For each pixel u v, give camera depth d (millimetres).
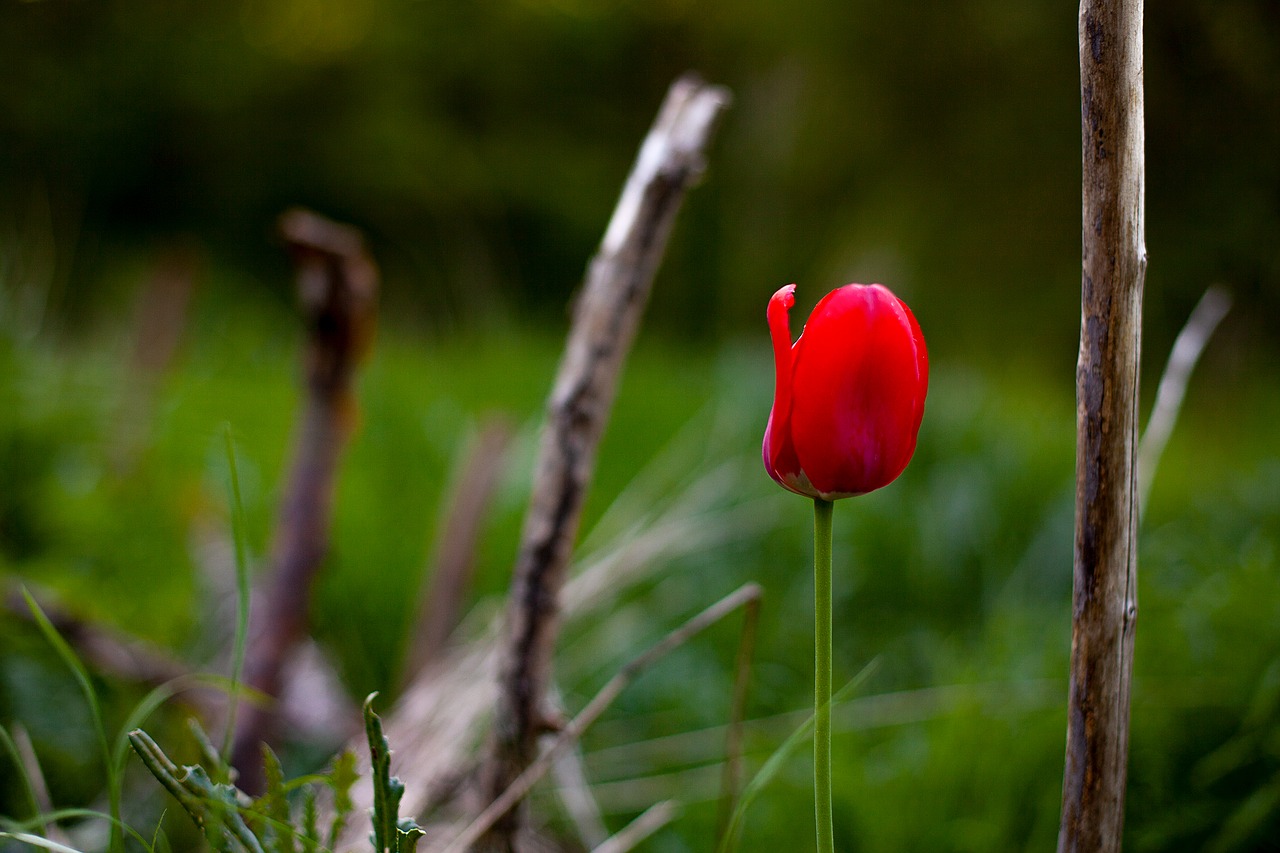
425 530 1886
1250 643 1383
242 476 1939
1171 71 4695
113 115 8320
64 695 1163
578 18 9703
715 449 2426
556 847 1205
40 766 1113
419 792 1082
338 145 8836
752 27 7203
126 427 1904
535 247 9172
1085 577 860
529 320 4059
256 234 8883
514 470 2107
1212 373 4238
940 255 6023
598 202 9453
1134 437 855
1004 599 1881
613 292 991
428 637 1475
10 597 1135
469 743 1118
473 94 9664
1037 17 5453
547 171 9281
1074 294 5578
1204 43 4559
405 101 9203
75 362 2129
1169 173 4863
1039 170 5730
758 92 7008
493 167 9117
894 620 1930
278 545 1200
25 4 8352
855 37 6090
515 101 9766
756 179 6828
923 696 1478
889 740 1399
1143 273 850
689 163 996
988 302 5805
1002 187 5879
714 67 8914
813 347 836
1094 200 849
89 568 1482
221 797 856
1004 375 3803
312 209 9039
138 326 2021
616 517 2033
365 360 1216
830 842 845
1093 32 844
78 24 8578
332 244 1104
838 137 6449
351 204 9031
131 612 1399
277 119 8914
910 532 2072
